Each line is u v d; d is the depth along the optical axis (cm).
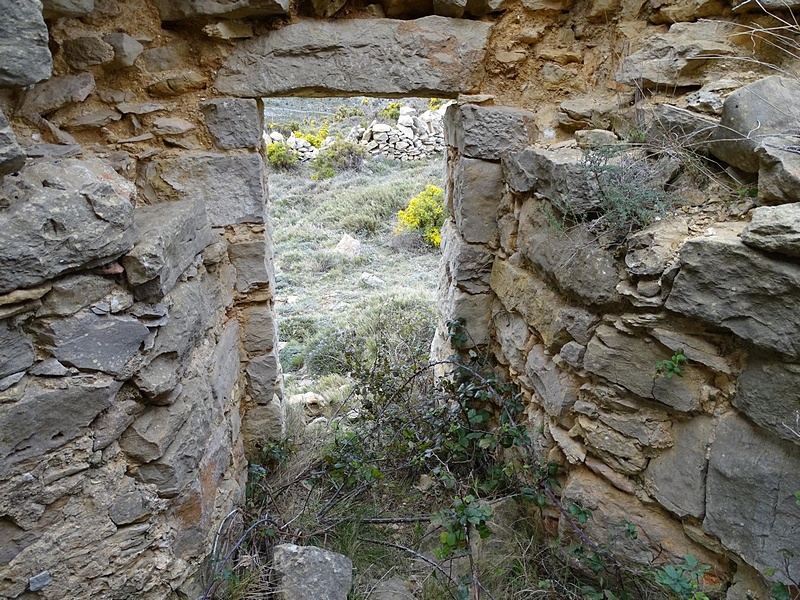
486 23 272
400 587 232
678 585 175
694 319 183
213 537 223
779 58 224
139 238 179
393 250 863
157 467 185
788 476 169
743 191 198
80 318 161
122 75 256
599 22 275
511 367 289
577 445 234
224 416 251
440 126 1429
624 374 210
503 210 291
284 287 705
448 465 288
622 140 248
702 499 193
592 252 214
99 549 174
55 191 152
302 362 492
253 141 268
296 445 323
